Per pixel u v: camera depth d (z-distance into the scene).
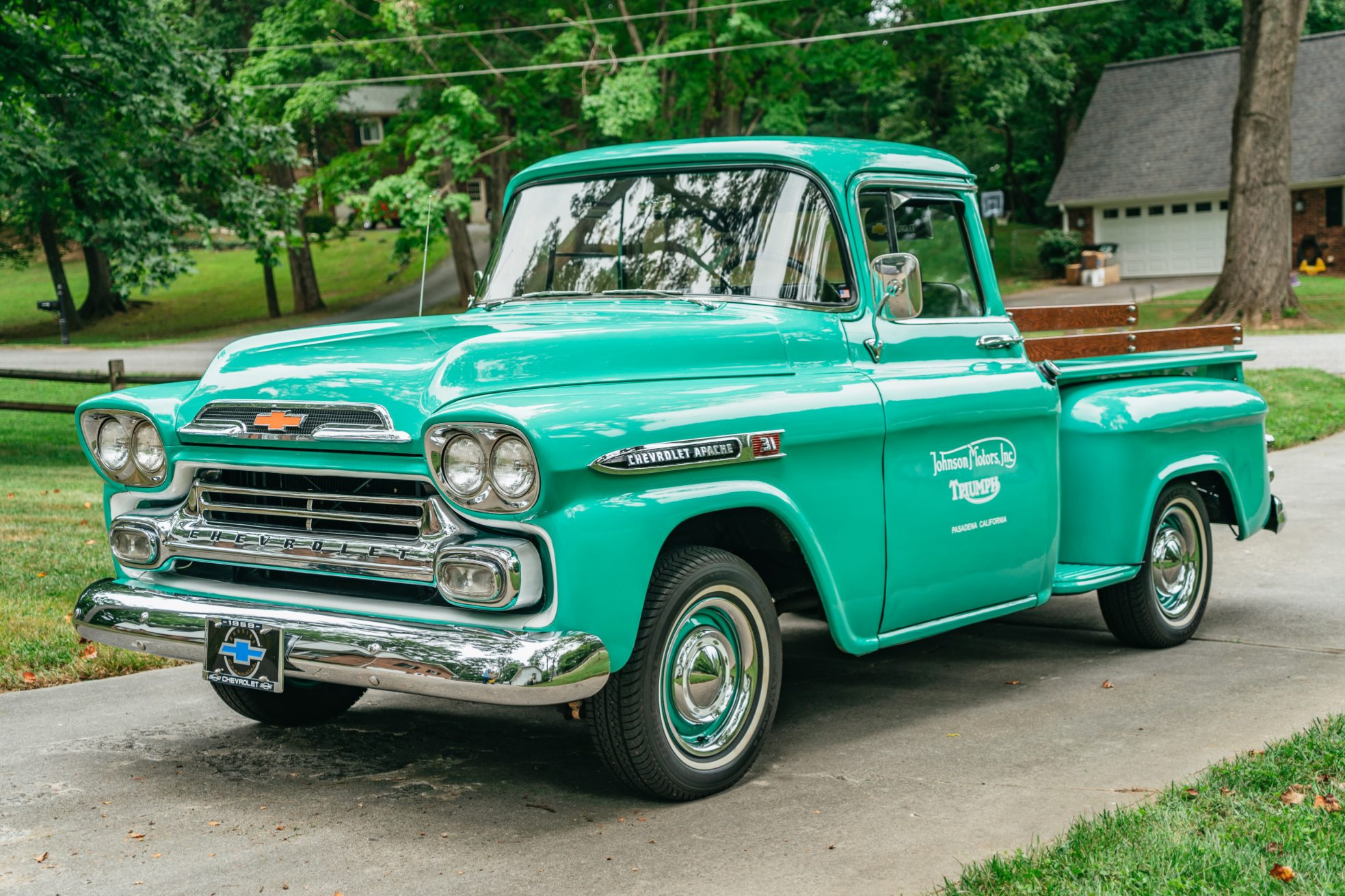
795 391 4.57
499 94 24.50
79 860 3.89
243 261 60.16
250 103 25.69
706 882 3.67
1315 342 23.39
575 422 3.82
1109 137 42.59
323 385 4.13
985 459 5.32
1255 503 6.89
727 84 24.58
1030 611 7.43
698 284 5.02
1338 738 4.55
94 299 50.75
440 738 5.14
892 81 26.92
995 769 4.62
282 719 5.24
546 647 3.71
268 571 4.40
